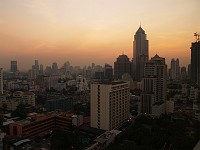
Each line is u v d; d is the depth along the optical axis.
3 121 151.38
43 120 129.62
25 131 119.19
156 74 192.88
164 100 195.50
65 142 105.81
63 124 136.12
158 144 97.44
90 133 124.06
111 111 127.06
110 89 124.56
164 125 130.75
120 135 107.31
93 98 129.75
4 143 106.94
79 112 180.25
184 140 94.81
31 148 105.06
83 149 101.94
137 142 101.38
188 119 149.00
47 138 123.75
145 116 147.12
